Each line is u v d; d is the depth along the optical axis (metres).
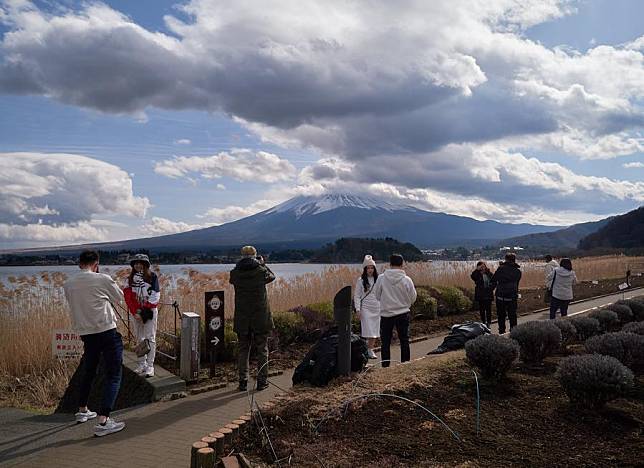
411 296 9.30
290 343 11.90
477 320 16.42
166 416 6.84
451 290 17.59
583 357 5.75
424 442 4.80
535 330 7.57
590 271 35.16
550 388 6.24
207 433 6.16
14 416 7.45
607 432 4.97
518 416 5.42
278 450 4.81
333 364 7.17
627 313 11.77
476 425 5.13
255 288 8.20
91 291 6.68
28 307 11.65
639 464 4.23
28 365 10.88
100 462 5.25
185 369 8.44
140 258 8.45
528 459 4.40
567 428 5.07
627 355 7.08
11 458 5.44
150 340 8.31
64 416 7.37
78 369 8.73
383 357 9.37
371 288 11.22
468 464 4.32
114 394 6.39
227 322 11.07
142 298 8.28
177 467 5.09
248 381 8.80
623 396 5.88
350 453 4.67
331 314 13.13
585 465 4.27
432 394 6.07
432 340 13.41
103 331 6.67
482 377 6.59
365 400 5.84
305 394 6.32
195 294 12.91
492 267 22.83
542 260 32.09
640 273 38.41
